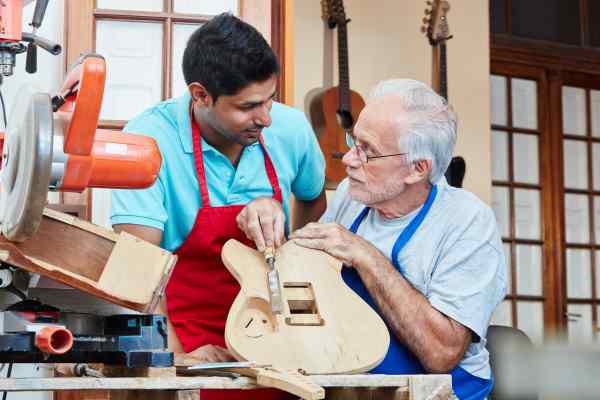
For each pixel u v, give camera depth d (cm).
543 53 592
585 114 616
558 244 592
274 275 184
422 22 452
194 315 219
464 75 464
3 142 154
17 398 372
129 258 157
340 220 230
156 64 363
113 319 159
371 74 440
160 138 221
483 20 471
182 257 221
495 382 311
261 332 178
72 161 142
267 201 202
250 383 156
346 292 191
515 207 588
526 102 595
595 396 204
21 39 287
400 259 206
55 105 146
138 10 362
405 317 192
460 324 195
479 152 463
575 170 611
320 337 179
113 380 144
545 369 208
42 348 140
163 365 154
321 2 429
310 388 148
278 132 235
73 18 355
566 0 606
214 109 209
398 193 208
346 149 407
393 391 167
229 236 216
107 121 355
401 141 203
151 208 214
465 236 203
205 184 219
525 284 583
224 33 204
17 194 137
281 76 395
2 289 153
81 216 353
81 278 150
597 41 613
